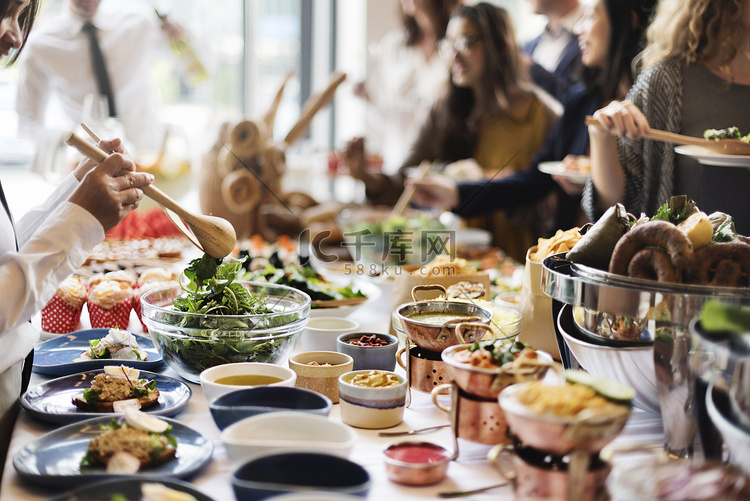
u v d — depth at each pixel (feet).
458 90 9.62
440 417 3.62
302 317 4.14
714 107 5.25
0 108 12.67
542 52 11.25
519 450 2.69
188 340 3.86
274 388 3.24
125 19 10.68
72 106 10.62
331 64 16.35
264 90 16.10
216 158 7.79
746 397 2.50
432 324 3.51
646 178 5.46
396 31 15.20
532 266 4.27
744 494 2.28
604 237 3.38
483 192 8.38
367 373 3.65
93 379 3.86
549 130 9.31
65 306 5.10
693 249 3.06
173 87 14.90
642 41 6.80
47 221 3.48
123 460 2.80
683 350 2.88
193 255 7.55
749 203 5.12
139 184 3.67
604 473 2.51
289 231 8.05
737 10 5.07
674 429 2.97
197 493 2.56
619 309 2.98
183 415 3.59
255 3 15.56
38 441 2.99
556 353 4.32
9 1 3.60
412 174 9.43
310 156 12.72
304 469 2.67
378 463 3.04
